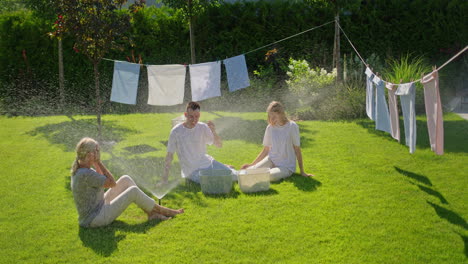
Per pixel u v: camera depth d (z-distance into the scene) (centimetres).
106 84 1103
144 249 333
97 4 672
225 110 1069
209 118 921
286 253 322
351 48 1106
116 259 319
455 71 1084
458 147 622
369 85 634
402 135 704
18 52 1080
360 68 1006
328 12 1093
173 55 1123
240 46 1130
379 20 1088
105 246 339
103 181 364
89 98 1101
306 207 411
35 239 354
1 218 401
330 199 430
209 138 498
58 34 690
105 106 1088
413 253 319
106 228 373
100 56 705
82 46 693
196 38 1127
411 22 1086
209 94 675
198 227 371
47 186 496
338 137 707
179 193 460
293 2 1124
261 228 366
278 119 508
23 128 848
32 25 1072
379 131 741
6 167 575
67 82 1097
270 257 317
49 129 835
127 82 649
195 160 496
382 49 1101
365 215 389
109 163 592
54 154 645
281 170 498
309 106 952
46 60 1087
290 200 430
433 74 373
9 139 753
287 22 1111
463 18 1078
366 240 341
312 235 351
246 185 455
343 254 319
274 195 446
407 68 936
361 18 1098
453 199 425
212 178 449
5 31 1070
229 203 426
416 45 1096
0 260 320
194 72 666
